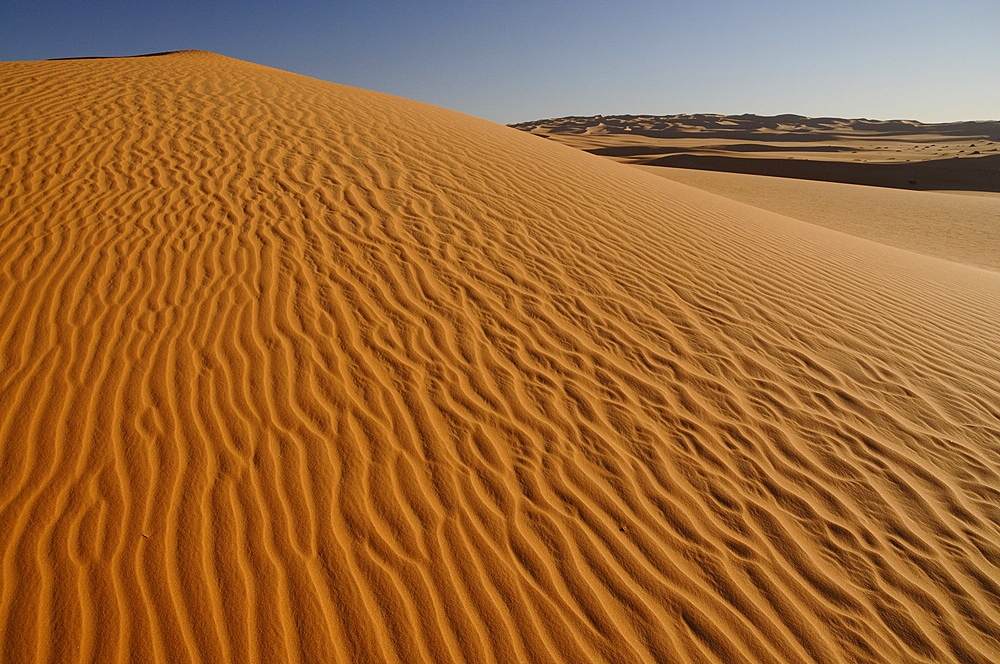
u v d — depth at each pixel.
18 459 3.35
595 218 7.72
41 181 6.38
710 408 4.35
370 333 4.74
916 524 3.50
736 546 3.30
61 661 2.47
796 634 2.87
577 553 3.19
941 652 2.83
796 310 6.00
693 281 6.34
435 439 3.82
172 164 7.10
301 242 5.83
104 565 2.85
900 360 5.21
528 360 4.68
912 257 10.51
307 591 2.86
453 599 2.90
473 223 6.84
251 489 3.33
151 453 3.47
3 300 4.59
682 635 2.83
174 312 4.66
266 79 11.95
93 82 9.95
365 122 9.80
